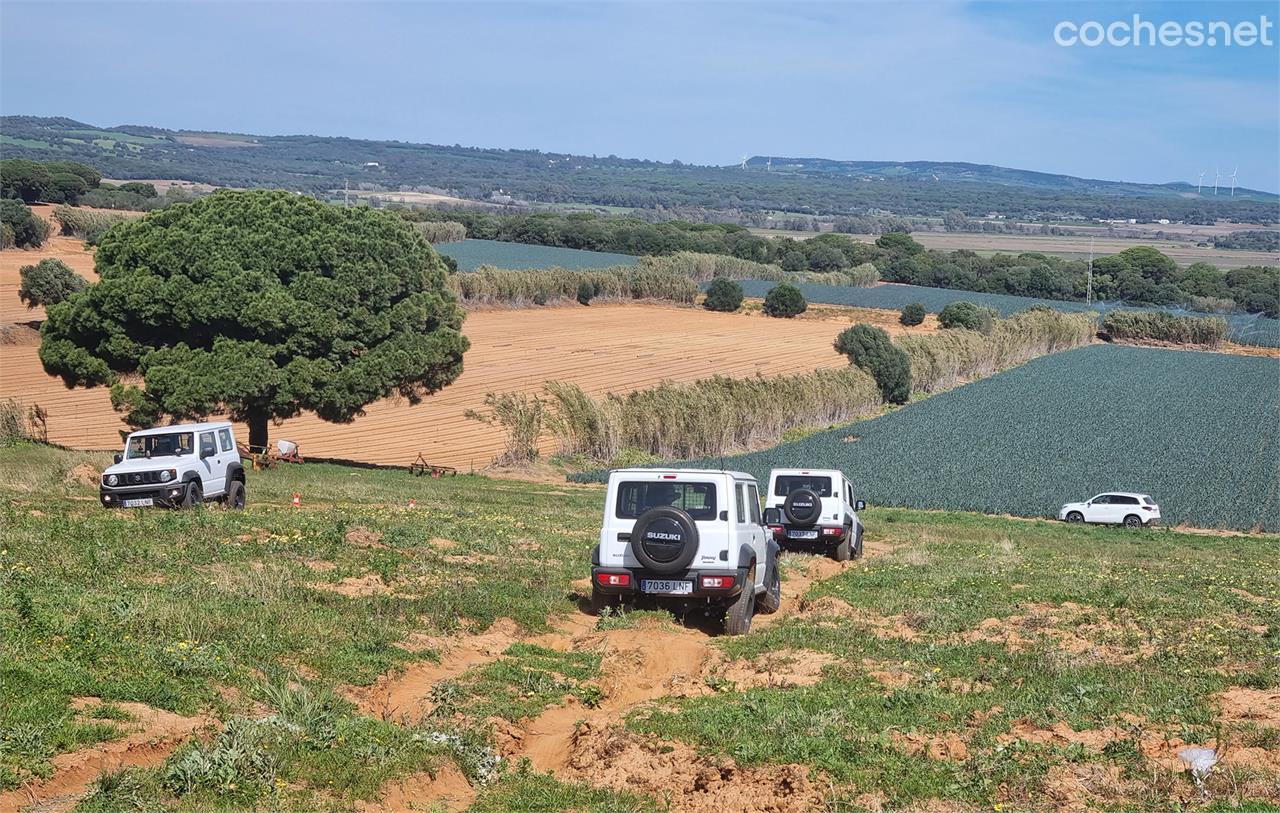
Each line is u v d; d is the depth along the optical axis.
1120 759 9.85
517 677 12.66
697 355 93.06
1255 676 12.88
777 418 67.31
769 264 171.50
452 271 119.69
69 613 12.02
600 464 57.34
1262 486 55.81
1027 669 13.41
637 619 15.74
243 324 47.25
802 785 9.29
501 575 18.91
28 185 166.38
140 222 49.28
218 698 10.31
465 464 55.47
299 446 58.59
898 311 129.62
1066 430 71.94
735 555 16.20
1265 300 151.50
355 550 18.84
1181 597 19.44
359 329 50.19
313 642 12.65
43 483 29.44
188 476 25.17
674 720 10.73
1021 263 180.00
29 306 84.19
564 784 9.76
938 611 17.42
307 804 8.61
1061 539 38.62
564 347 95.38
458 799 9.52
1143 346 120.50
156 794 8.25
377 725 10.31
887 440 67.12
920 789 9.27
